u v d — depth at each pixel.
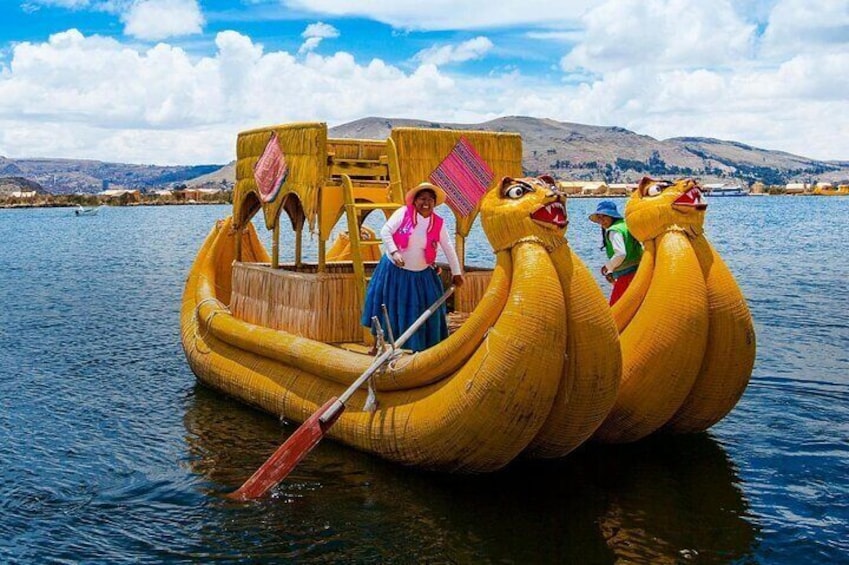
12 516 8.03
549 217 7.89
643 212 9.15
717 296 8.93
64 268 33.34
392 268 9.25
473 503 8.06
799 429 10.23
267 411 10.83
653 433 9.82
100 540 7.52
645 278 9.04
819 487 8.49
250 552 7.25
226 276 13.67
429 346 9.29
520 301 7.70
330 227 10.45
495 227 8.03
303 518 7.83
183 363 14.43
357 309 10.48
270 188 11.51
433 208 9.14
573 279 7.89
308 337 10.42
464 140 10.92
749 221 69.44
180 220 93.06
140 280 28.31
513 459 8.62
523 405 7.64
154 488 8.66
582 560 7.05
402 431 8.34
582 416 8.02
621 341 8.95
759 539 7.41
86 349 15.76
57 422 10.95
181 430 10.51
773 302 20.45
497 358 7.62
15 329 18.00
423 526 7.63
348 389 8.35
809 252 35.94
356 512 7.91
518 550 7.21
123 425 10.77
